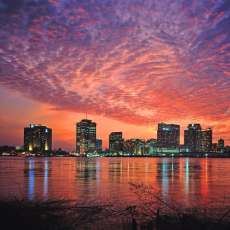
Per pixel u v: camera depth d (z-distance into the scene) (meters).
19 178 104.06
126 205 50.16
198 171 157.00
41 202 52.16
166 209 47.25
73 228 34.69
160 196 62.03
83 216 40.66
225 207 49.41
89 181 93.94
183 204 52.16
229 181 97.75
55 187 76.69
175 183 89.75
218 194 65.69
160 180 99.19
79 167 192.88
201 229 34.84
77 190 70.88
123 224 36.84
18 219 37.00
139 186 80.19
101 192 67.50
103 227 35.41
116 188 75.50
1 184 83.19
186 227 35.12
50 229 34.09
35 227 34.34
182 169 176.25
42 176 114.31
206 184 87.50
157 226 35.44
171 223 36.72
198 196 62.34
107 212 43.75
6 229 32.97
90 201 54.19
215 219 39.84
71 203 51.53
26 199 55.81
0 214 38.66
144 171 150.25
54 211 43.50
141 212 44.19
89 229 34.56
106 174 126.69
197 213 44.22
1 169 165.75
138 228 34.88
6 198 56.56
